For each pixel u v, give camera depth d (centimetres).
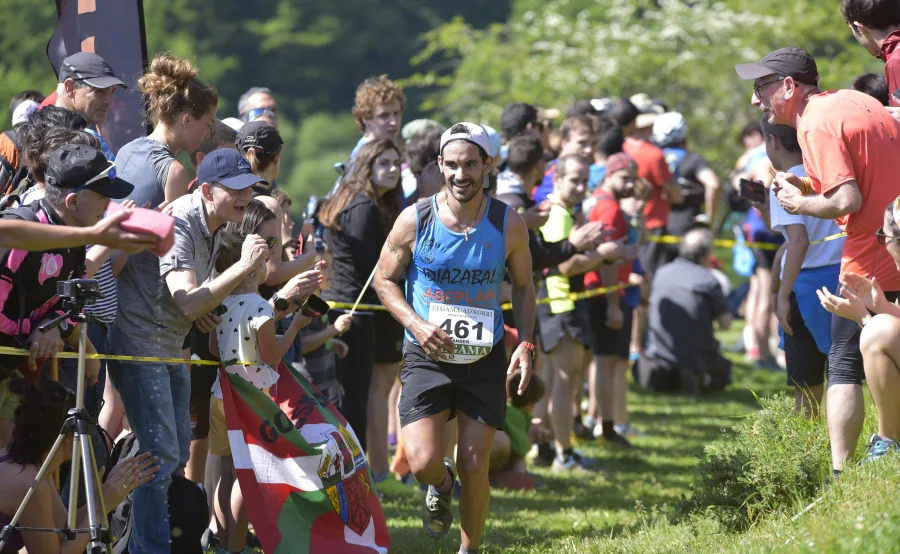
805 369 1516
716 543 1308
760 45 5453
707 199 2920
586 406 2670
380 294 1338
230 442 1285
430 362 1325
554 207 1947
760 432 1450
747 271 3319
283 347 1340
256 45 11150
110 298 1235
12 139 1410
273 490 1281
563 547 1452
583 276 2094
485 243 1309
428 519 1406
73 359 1273
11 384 1101
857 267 1329
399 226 1323
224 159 1262
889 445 1302
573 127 2188
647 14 5622
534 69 5512
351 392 1759
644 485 1973
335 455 1316
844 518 1130
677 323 2864
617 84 5378
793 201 1288
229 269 1233
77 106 1413
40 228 950
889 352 1253
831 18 5459
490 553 1485
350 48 11156
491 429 1323
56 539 1086
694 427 2522
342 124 11025
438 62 11156
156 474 1262
